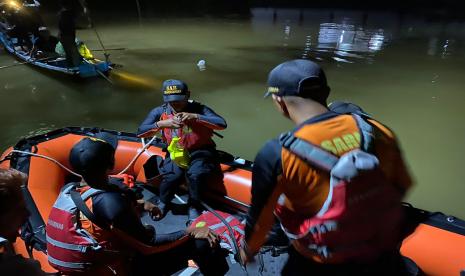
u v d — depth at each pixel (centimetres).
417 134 556
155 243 182
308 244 121
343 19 1530
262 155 115
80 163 156
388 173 112
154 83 768
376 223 111
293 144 108
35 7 852
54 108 632
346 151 106
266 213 121
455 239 201
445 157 486
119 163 329
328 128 109
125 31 1374
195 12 1789
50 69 744
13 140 521
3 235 118
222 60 966
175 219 281
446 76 836
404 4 1839
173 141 274
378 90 746
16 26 832
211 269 207
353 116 115
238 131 551
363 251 116
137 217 170
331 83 784
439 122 598
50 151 317
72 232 160
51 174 297
